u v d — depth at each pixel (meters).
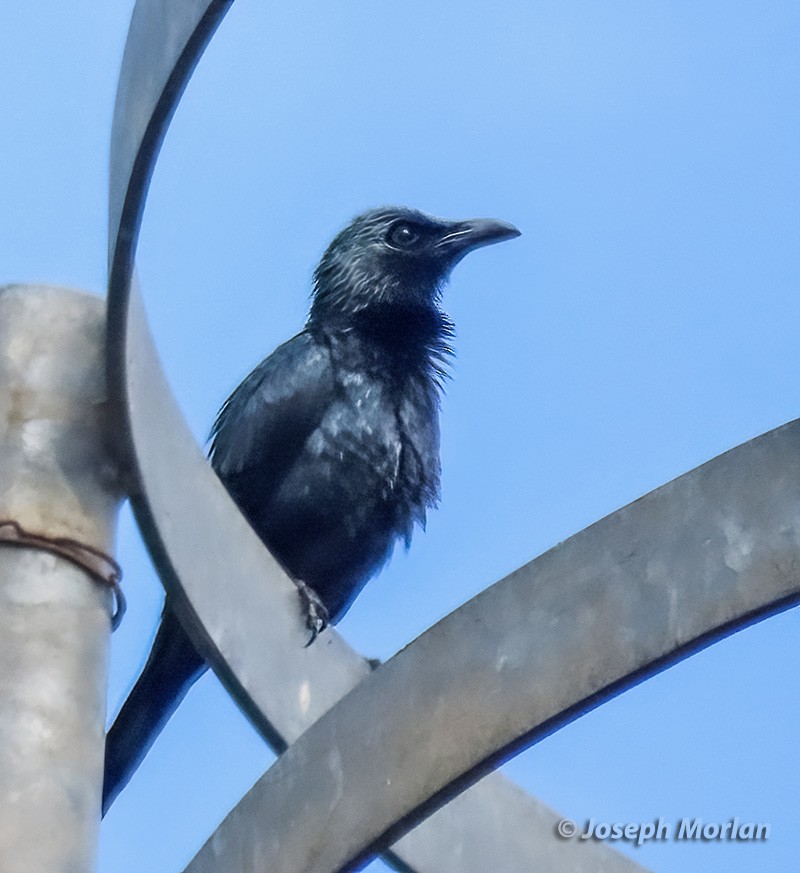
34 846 5.60
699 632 5.60
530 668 5.81
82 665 6.12
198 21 5.18
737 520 5.72
